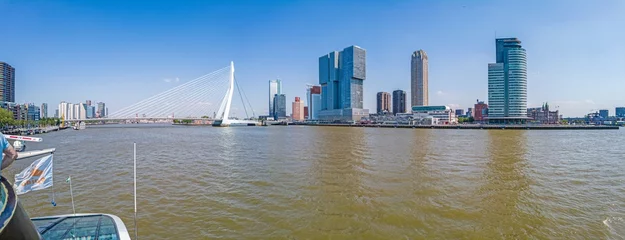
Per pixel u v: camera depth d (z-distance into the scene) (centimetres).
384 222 1850
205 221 1858
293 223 1831
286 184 2775
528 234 1692
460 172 3344
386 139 8462
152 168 3597
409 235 1670
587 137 10038
